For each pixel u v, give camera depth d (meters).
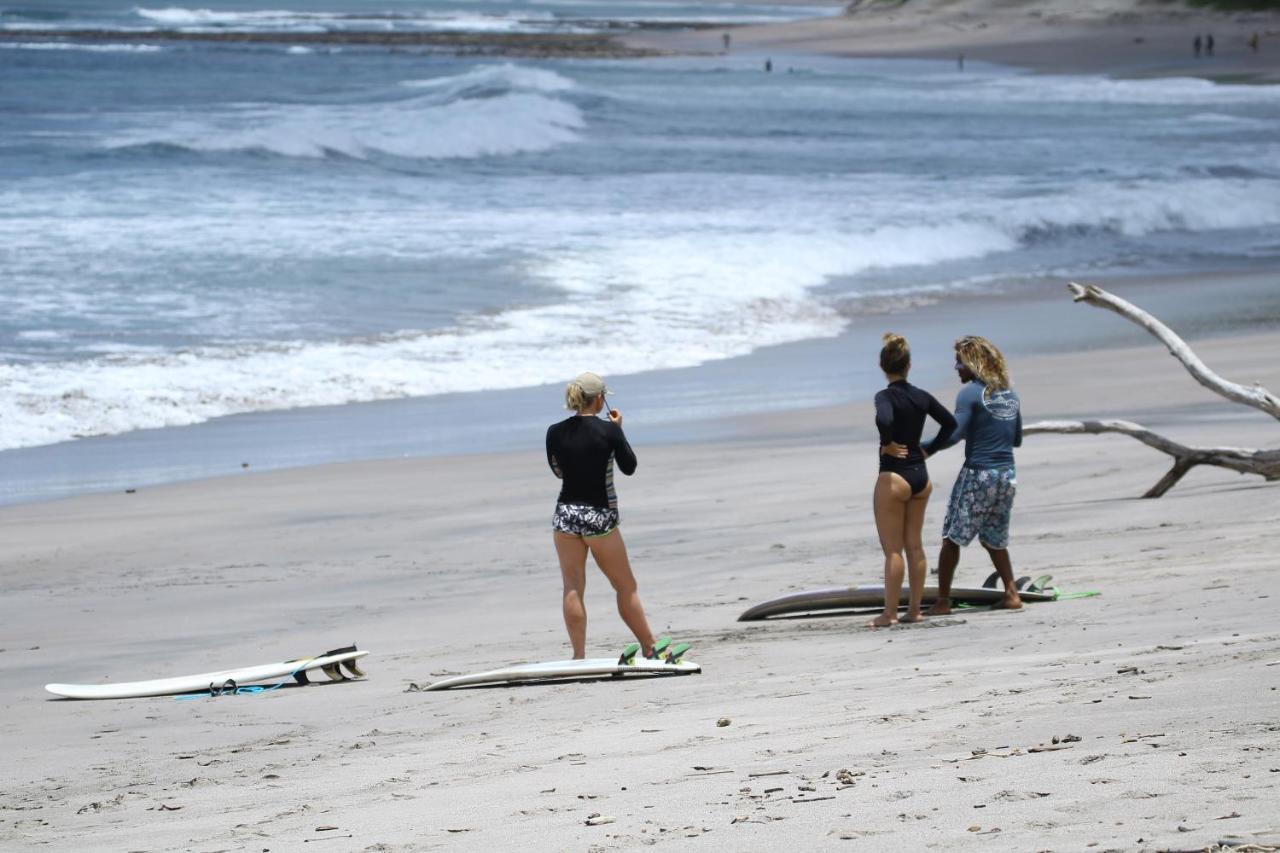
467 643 34.78
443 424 69.00
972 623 32.66
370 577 43.22
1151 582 34.53
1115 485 51.25
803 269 112.50
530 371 80.19
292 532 49.84
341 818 19.20
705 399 73.88
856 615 35.97
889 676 26.53
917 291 108.88
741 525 48.16
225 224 117.62
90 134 170.62
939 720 21.16
